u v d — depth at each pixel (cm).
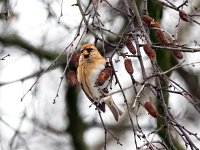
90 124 1431
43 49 1302
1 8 1197
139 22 750
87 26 757
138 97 662
